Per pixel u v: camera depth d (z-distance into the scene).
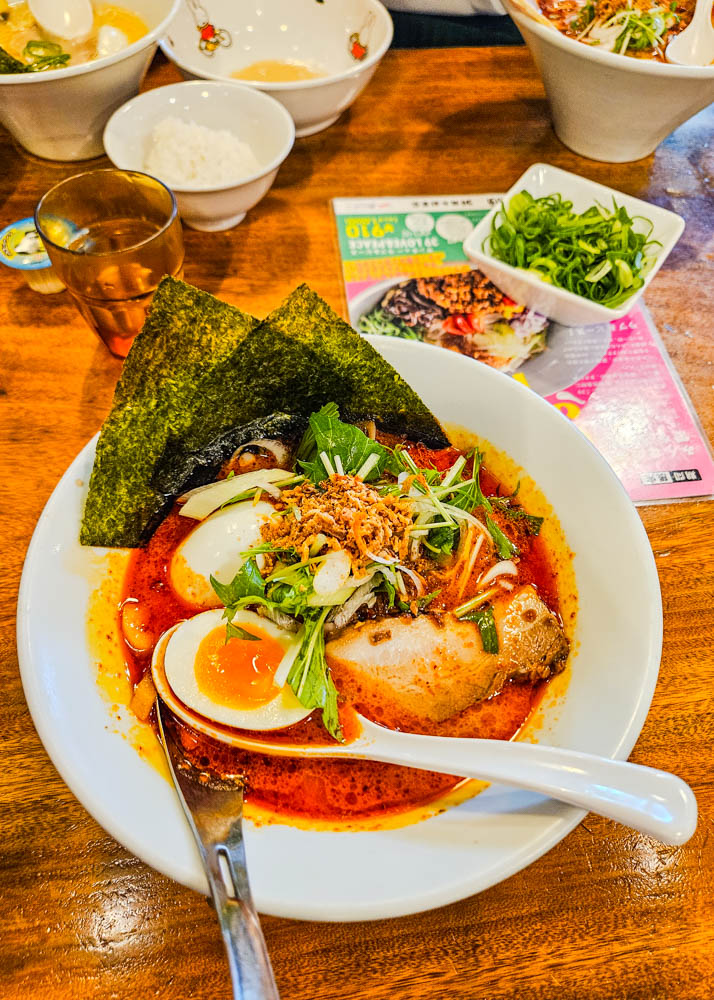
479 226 0.47
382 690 0.33
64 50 0.51
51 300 0.45
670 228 0.46
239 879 0.26
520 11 0.47
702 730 0.33
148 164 0.47
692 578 0.37
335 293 0.47
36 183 0.51
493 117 0.56
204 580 0.36
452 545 0.36
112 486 0.34
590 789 0.26
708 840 0.30
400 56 0.60
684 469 0.40
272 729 0.32
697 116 0.58
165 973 0.28
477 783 0.30
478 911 0.29
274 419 0.38
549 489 0.36
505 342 0.45
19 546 0.37
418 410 0.37
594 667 0.31
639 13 0.50
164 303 0.32
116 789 0.27
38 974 0.28
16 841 0.30
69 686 0.29
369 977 0.28
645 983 0.28
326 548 0.33
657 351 0.45
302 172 0.52
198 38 0.56
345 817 0.30
